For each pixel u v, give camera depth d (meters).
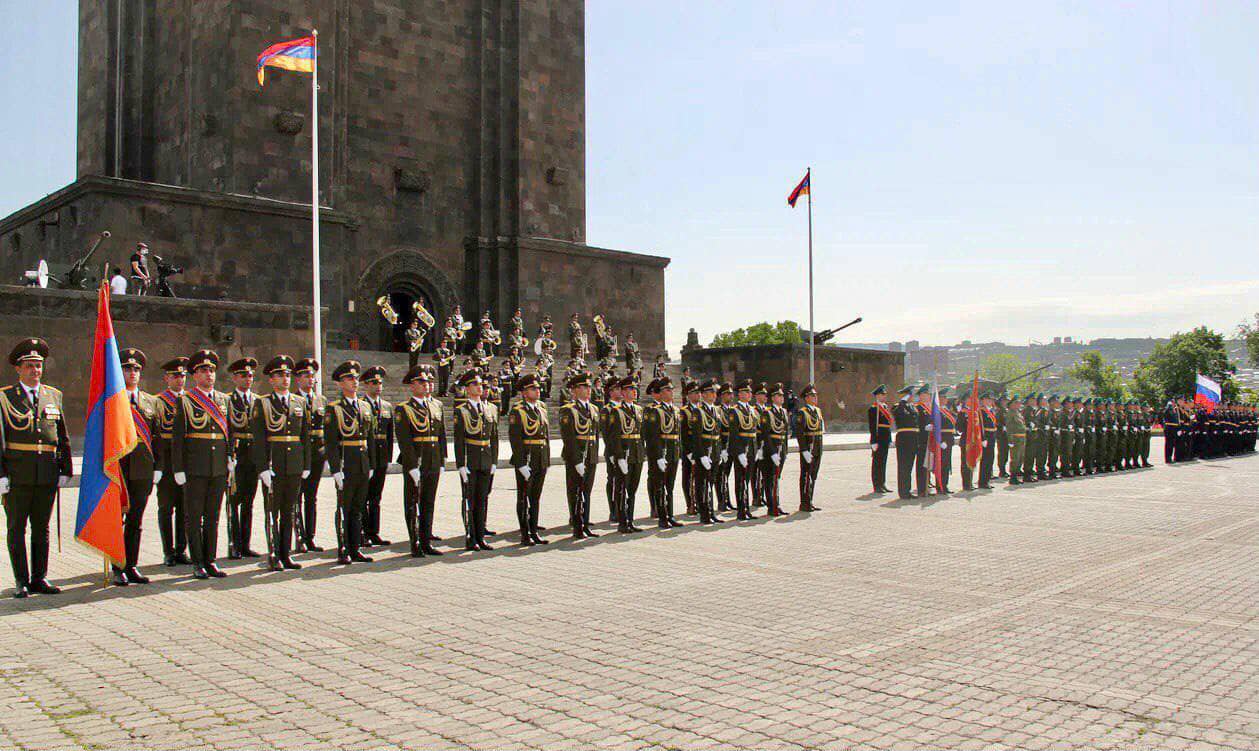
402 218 49.19
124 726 6.71
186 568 13.38
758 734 6.56
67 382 29.67
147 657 8.59
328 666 8.29
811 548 15.02
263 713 7.01
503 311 50.91
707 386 18.91
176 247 38.91
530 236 52.22
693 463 18.20
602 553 14.60
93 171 49.12
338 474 13.74
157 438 13.33
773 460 19.19
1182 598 11.12
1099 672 8.09
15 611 10.54
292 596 11.37
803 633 9.45
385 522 18.00
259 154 42.03
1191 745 6.38
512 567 13.38
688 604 10.83
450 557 14.30
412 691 7.55
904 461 22.77
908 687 7.66
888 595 11.31
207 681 7.84
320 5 44.06
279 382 13.40
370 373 15.45
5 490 10.98
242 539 14.24
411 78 49.75
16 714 6.96
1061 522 18.22
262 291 41.16
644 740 6.45
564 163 54.28
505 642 9.12
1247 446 45.50
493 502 21.11
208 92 43.50
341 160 45.47
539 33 53.75
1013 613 10.34
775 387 19.67
